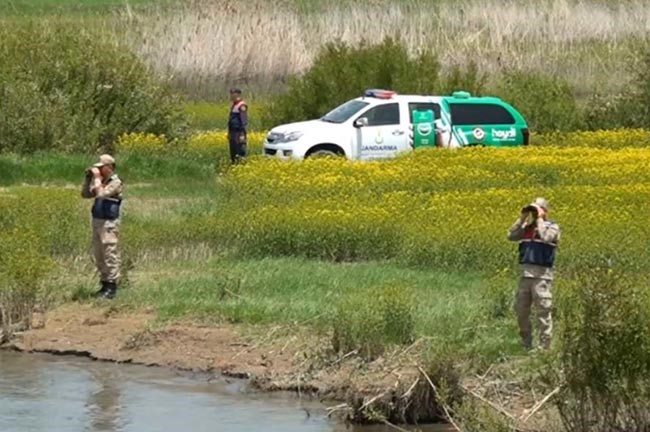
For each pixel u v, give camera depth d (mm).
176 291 50031
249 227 56625
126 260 51656
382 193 67000
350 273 51906
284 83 113500
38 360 45125
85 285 51188
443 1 129750
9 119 84750
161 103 90938
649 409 35500
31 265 47750
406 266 53438
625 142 89125
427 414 38406
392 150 82125
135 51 111750
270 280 50844
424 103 83250
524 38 121438
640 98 99188
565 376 35750
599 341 35188
